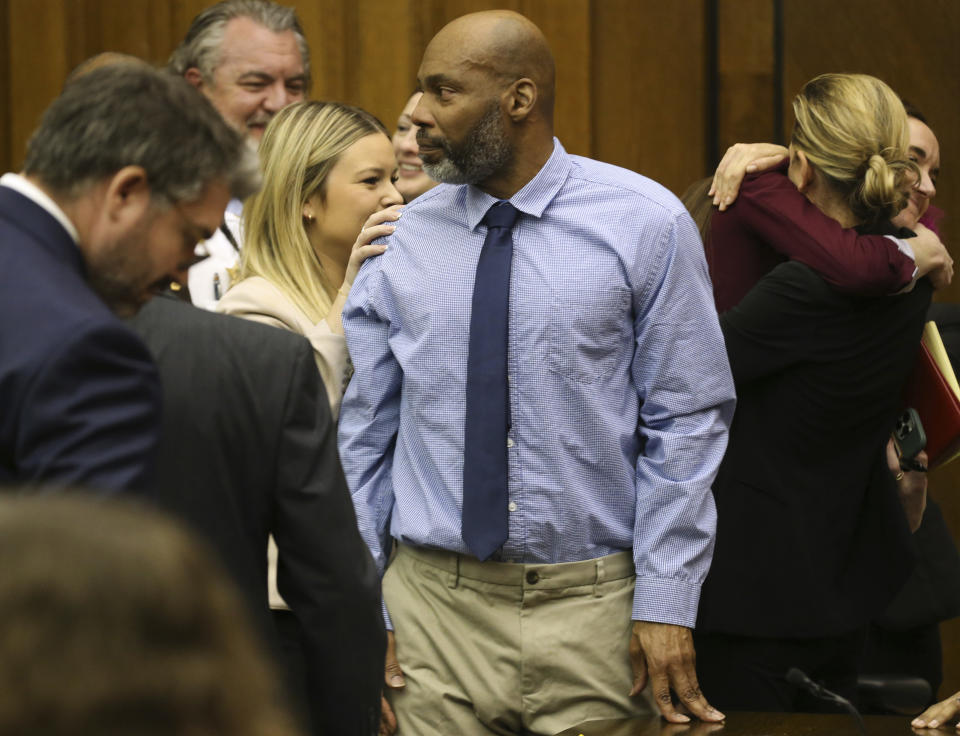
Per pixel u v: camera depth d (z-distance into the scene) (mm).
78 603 1763
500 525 7688
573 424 7754
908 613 11219
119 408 4328
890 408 8695
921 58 13680
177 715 1773
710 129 13695
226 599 1887
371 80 13648
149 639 1792
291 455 5891
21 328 4324
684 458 7832
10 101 13766
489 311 7766
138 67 4852
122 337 4387
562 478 7754
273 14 11336
